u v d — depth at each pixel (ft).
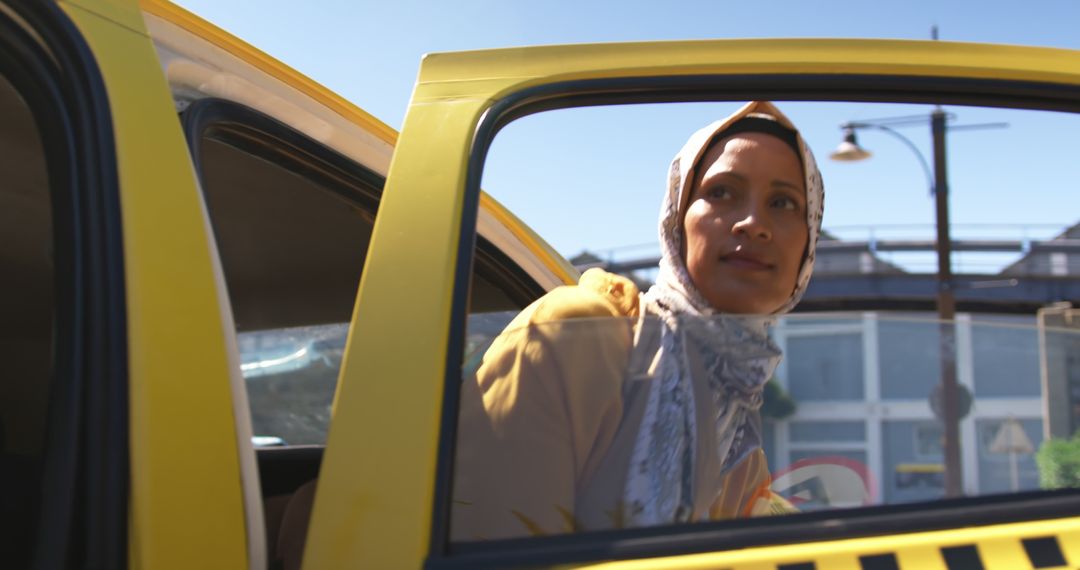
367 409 3.83
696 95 4.60
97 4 4.14
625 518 4.32
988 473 4.07
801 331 4.36
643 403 4.62
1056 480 4.09
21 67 3.94
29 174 5.47
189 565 3.55
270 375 8.79
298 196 6.54
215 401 3.80
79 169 3.78
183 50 4.88
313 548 3.66
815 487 4.16
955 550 3.84
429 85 4.52
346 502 3.71
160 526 3.51
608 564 3.76
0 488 3.96
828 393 4.25
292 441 8.66
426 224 4.14
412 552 3.62
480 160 4.30
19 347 5.89
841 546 3.84
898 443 4.12
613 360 4.68
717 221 5.44
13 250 5.86
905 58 4.57
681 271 5.57
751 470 4.44
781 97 4.59
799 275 5.72
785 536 3.89
